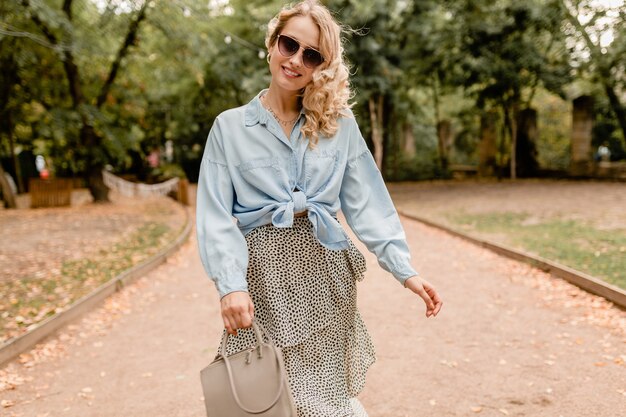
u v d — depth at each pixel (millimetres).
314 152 1801
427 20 22438
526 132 23969
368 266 7707
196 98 28750
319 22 1738
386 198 1931
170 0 16438
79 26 16250
